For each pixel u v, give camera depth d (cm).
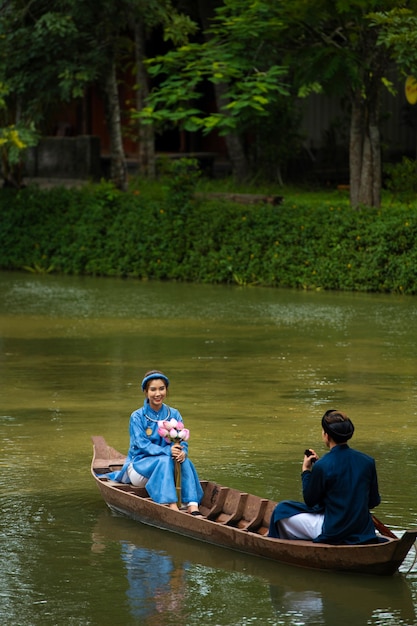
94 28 4966
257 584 1295
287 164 6569
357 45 4344
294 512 1370
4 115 5356
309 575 1326
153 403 1584
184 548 1426
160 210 4912
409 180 4809
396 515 1521
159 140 7812
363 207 4434
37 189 5409
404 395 2367
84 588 1280
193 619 1189
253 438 1977
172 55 4519
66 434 2019
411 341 3078
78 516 1560
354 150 4566
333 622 1180
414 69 4125
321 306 3878
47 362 2777
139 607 1223
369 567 1308
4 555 1392
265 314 3662
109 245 5047
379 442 1945
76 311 3753
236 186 6128
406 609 1217
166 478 1521
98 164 6581
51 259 5216
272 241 4609
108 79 5147
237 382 2503
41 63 4906
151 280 4869
